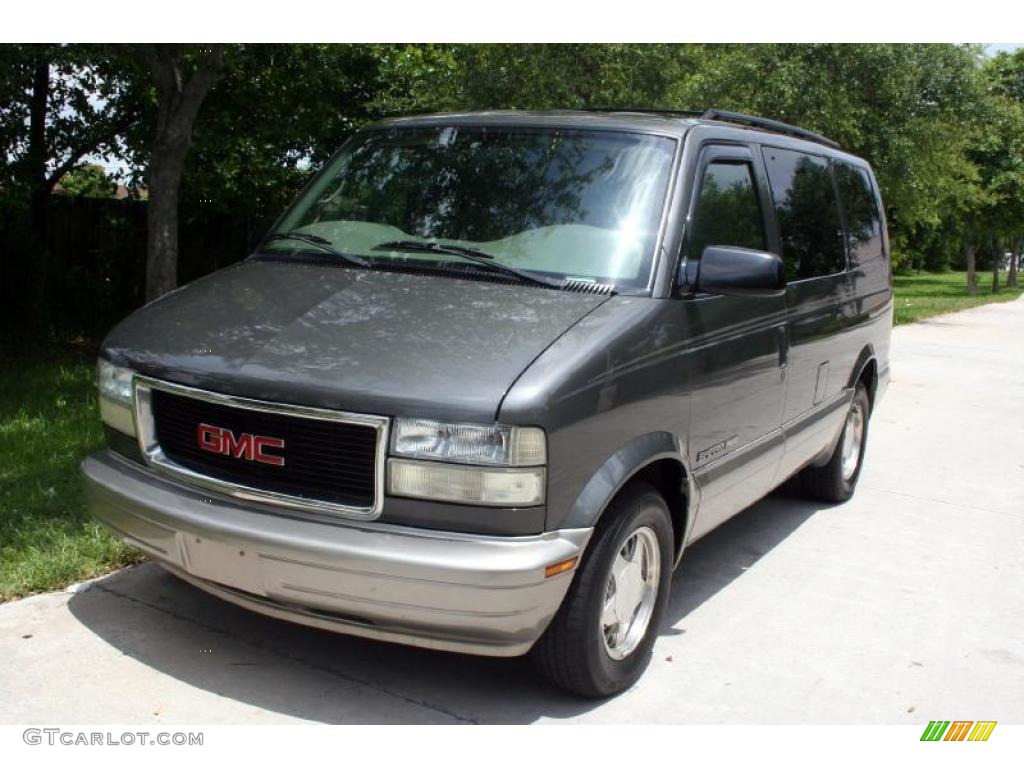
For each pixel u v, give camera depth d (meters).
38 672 3.84
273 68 11.12
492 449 3.30
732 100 14.50
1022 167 30.17
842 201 6.30
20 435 6.75
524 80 10.85
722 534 6.10
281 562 3.41
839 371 6.10
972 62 18.00
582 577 3.66
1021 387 12.20
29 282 11.41
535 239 4.22
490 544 3.32
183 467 3.75
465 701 3.86
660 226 4.16
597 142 4.51
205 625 4.29
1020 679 4.34
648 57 11.02
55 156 11.41
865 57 15.89
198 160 11.52
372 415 3.36
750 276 4.07
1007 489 7.42
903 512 6.71
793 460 5.61
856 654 4.49
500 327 3.70
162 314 4.14
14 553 4.71
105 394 4.04
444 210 4.48
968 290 34.38
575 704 3.89
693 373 4.16
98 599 4.45
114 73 10.55
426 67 11.80
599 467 3.62
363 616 3.41
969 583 5.45
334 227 4.65
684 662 4.32
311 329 3.76
